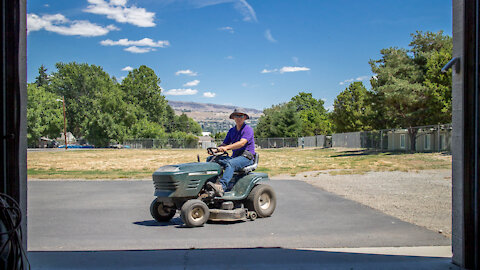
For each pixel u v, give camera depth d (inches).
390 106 1595.7
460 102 202.2
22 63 179.6
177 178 319.6
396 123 1785.2
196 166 330.3
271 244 263.4
